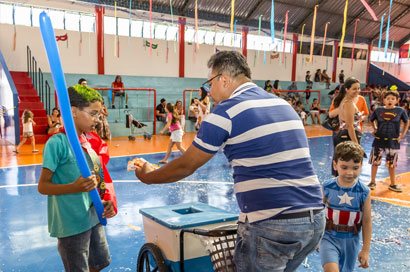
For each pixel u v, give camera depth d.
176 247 2.02
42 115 10.95
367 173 6.93
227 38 17.25
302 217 1.48
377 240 3.62
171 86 15.86
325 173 6.85
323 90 19.95
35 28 12.91
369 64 22.62
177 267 2.04
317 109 17.69
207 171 6.94
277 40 18.42
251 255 1.54
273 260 1.50
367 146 10.59
